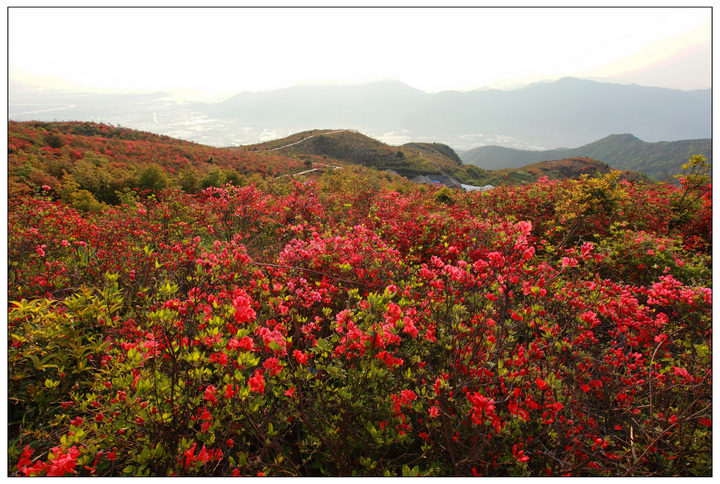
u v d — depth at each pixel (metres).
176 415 1.76
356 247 4.11
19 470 1.52
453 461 1.83
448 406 1.93
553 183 9.02
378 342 1.86
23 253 4.09
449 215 6.09
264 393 1.82
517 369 2.12
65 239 4.91
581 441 2.04
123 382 1.69
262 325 2.45
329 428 1.92
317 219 6.70
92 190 15.78
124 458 1.85
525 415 1.85
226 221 6.68
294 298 2.75
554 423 2.06
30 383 2.01
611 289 3.28
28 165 14.23
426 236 5.32
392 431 1.87
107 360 2.19
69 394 2.04
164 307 2.01
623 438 2.34
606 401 2.33
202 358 1.78
